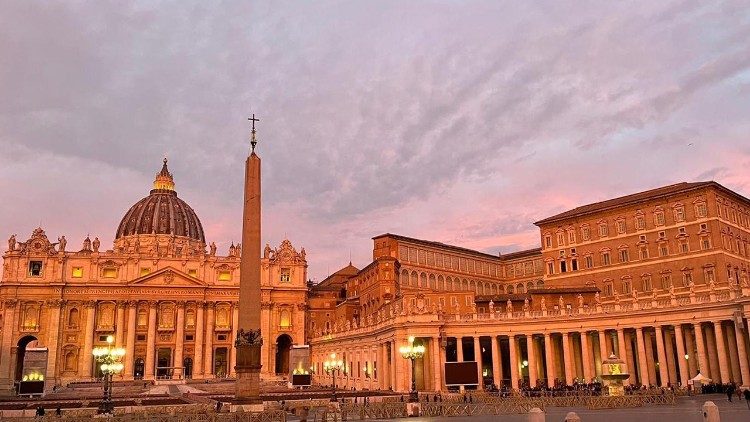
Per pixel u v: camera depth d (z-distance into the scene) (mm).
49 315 122250
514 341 75812
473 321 77000
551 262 108812
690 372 71938
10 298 121000
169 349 127438
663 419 35281
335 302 145500
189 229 168875
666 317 66938
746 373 59062
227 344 131250
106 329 124312
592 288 89500
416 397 48062
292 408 45938
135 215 166375
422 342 77938
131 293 126625
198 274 132375
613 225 100625
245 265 45375
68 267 125500
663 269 93062
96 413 45844
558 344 83688
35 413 47938
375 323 87562
